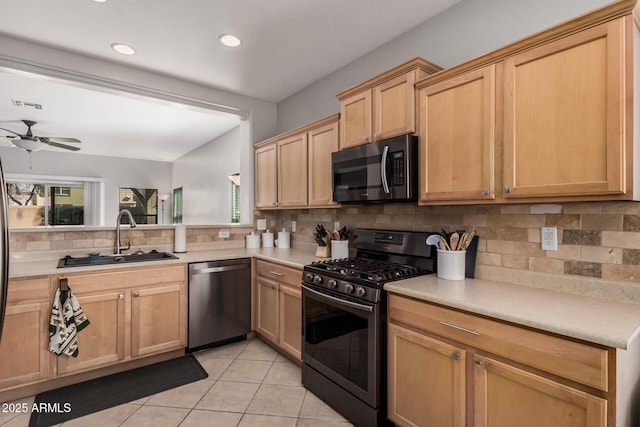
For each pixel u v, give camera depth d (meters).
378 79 2.17
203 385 2.37
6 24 2.33
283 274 2.72
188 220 6.98
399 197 1.98
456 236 1.89
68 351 2.20
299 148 3.03
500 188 1.60
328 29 2.44
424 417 1.62
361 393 1.86
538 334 1.23
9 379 2.09
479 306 1.39
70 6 2.13
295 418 2.00
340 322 2.03
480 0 2.03
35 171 6.60
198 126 5.03
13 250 2.54
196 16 2.27
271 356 2.84
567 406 1.16
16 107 4.16
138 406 2.11
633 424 1.26
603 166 1.28
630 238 1.45
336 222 3.04
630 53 1.22
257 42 2.61
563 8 1.69
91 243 2.87
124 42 2.59
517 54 1.53
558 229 1.66
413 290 1.66
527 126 1.50
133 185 7.67
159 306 2.64
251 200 3.78
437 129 1.86
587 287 1.55
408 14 2.27
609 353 1.07
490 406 1.37
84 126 5.04
